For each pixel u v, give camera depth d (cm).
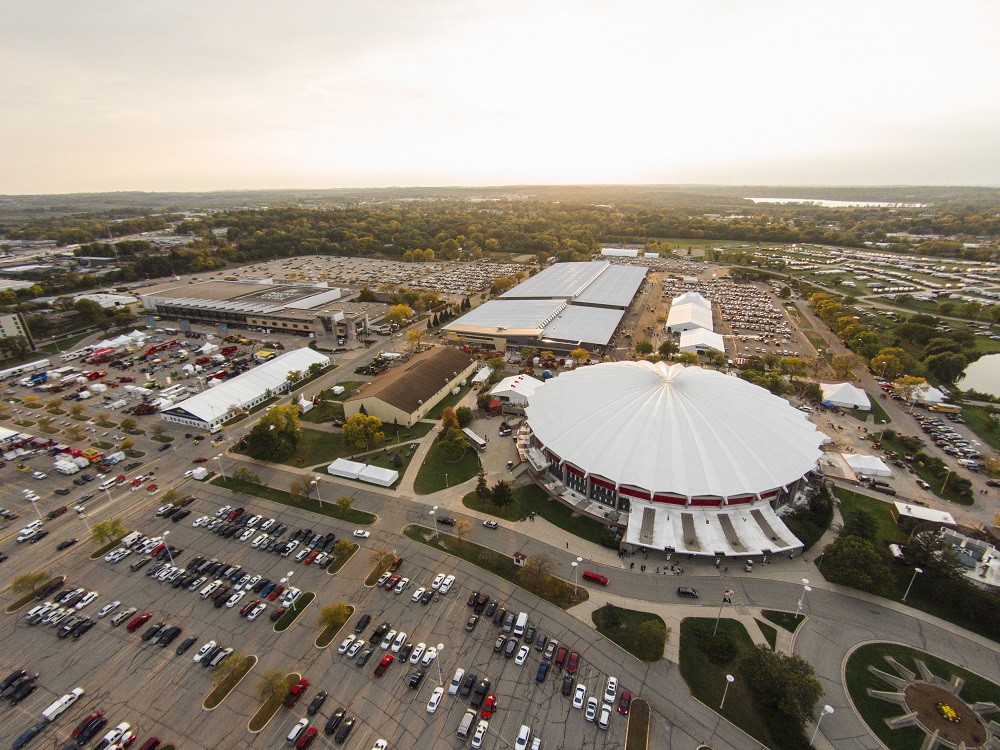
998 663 6488
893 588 7381
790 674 5628
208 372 16088
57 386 14950
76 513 9494
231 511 9481
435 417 12962
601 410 10000
